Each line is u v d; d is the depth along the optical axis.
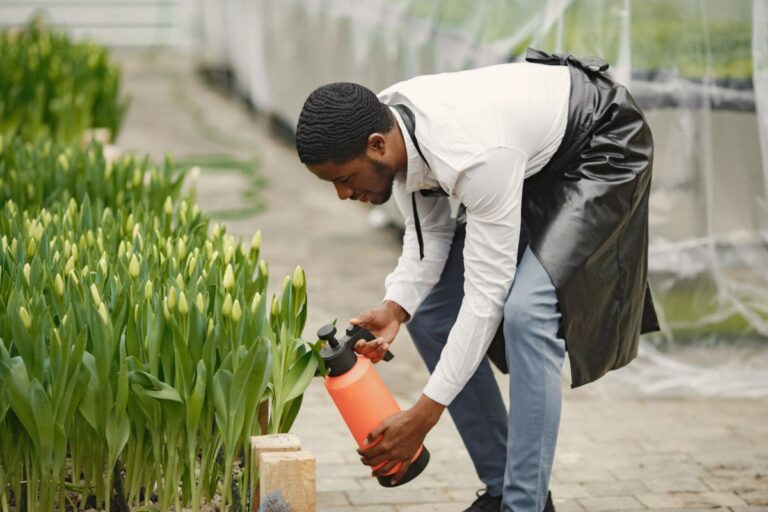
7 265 3.40
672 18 5.03
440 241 3.37
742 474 4.27
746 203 5.22
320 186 9.88
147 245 3.53
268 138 11.99
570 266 2.98
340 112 2.81
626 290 3.15
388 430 2.98
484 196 2.84
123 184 4.78
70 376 2.89
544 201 3.09
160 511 3.04
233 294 3.10
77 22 16.95
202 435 2.99
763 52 5.06
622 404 5.05
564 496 4.04
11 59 7.48
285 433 3.09
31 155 5.11
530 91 2.99
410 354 5.77
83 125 6.97
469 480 4.16
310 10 9.93
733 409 4.99
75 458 3.11
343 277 7.14
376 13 7.95
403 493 4.02
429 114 2.88
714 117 5.14
